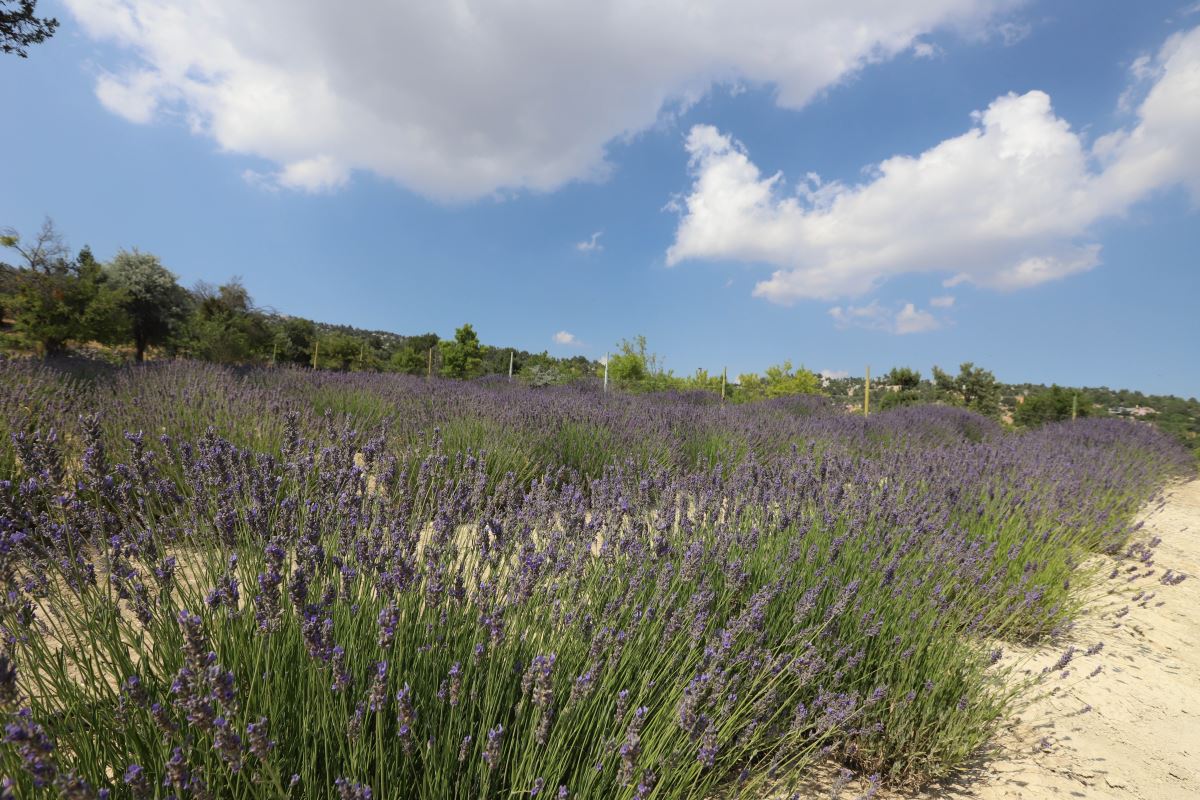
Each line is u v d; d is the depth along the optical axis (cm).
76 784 92
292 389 910
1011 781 226
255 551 210
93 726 141
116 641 157
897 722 228
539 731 145
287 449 308
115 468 210
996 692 256
